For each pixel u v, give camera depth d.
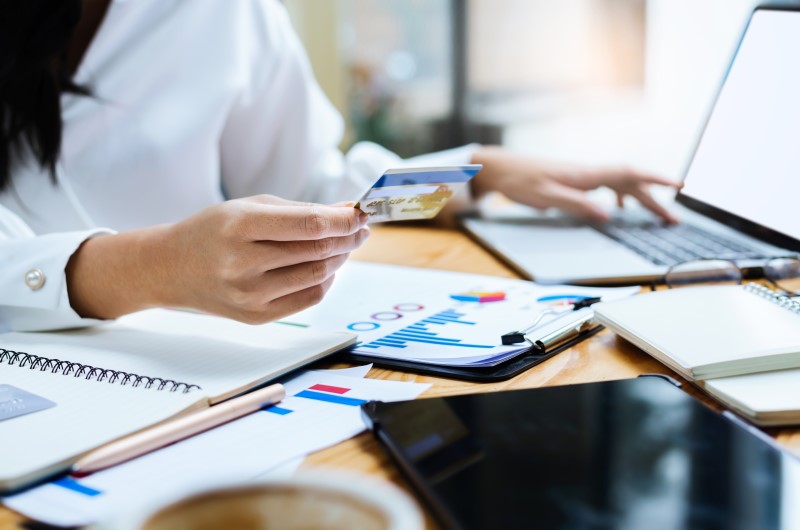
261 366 0.58
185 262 0.63
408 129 2.34
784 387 0.50
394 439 0.44
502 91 2.27
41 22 0.92
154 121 1.16
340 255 0.64
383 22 2.28
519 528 0.34
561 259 0.92
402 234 1.18
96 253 0.69
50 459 0.43
